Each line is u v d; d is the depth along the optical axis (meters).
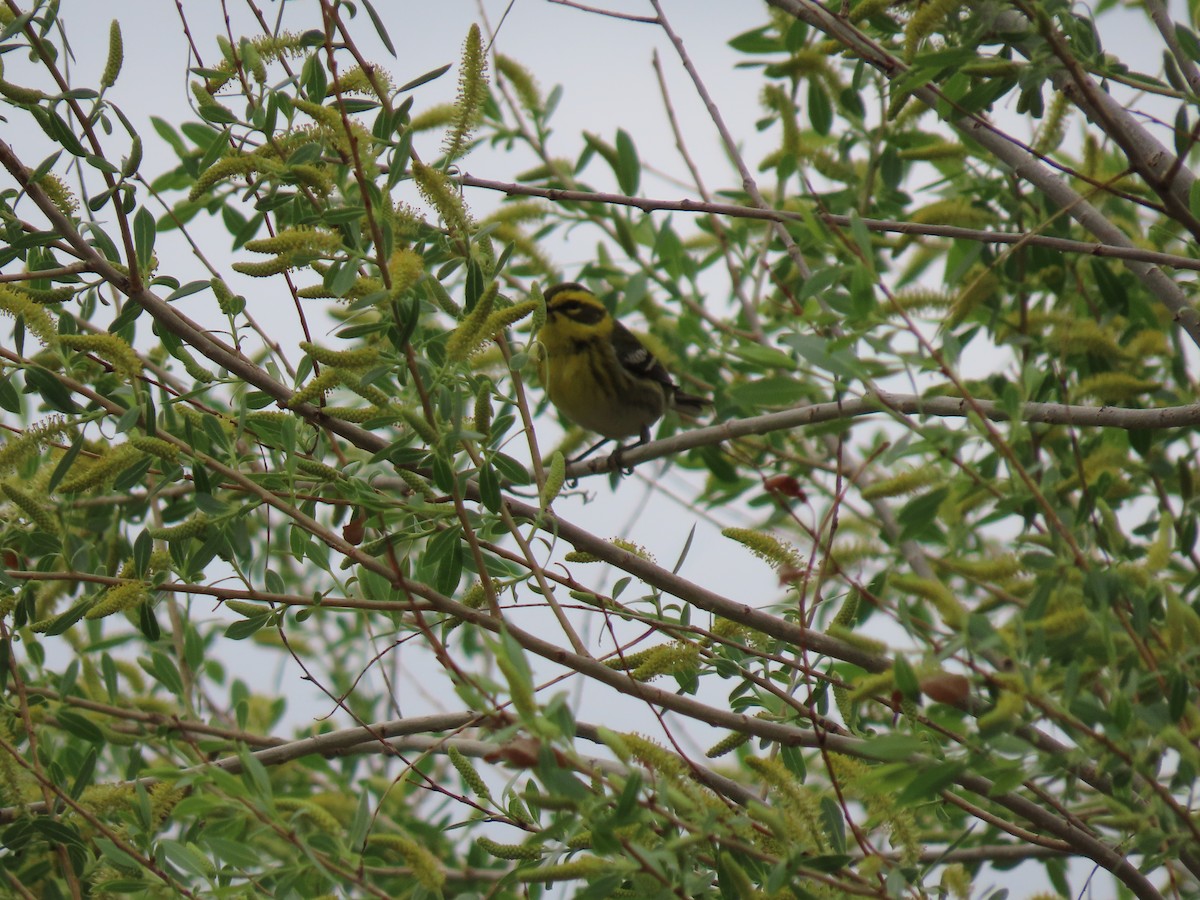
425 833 12.12
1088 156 11.25
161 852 7.97
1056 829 7.88
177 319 8.91
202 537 8.79
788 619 9.60
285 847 8.84
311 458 9.38
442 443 8.30
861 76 12.05
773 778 6.87
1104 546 9.26
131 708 10.45
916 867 7.54
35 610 9.20
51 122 8.54
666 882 6.54
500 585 9.05
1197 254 10.36
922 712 8.36
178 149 12.74
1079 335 11.48
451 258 9.65
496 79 13.86
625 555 8.90
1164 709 7.14
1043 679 7.41
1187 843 7.28
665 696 8.14
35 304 8.46
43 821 8.64
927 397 9.90
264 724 13.20
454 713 9.42
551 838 7.58
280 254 8.38
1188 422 8.84
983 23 9.17
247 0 9.27
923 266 13.39
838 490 8.65
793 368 8.03
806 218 8.08
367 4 8.70
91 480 8.59
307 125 9.14
